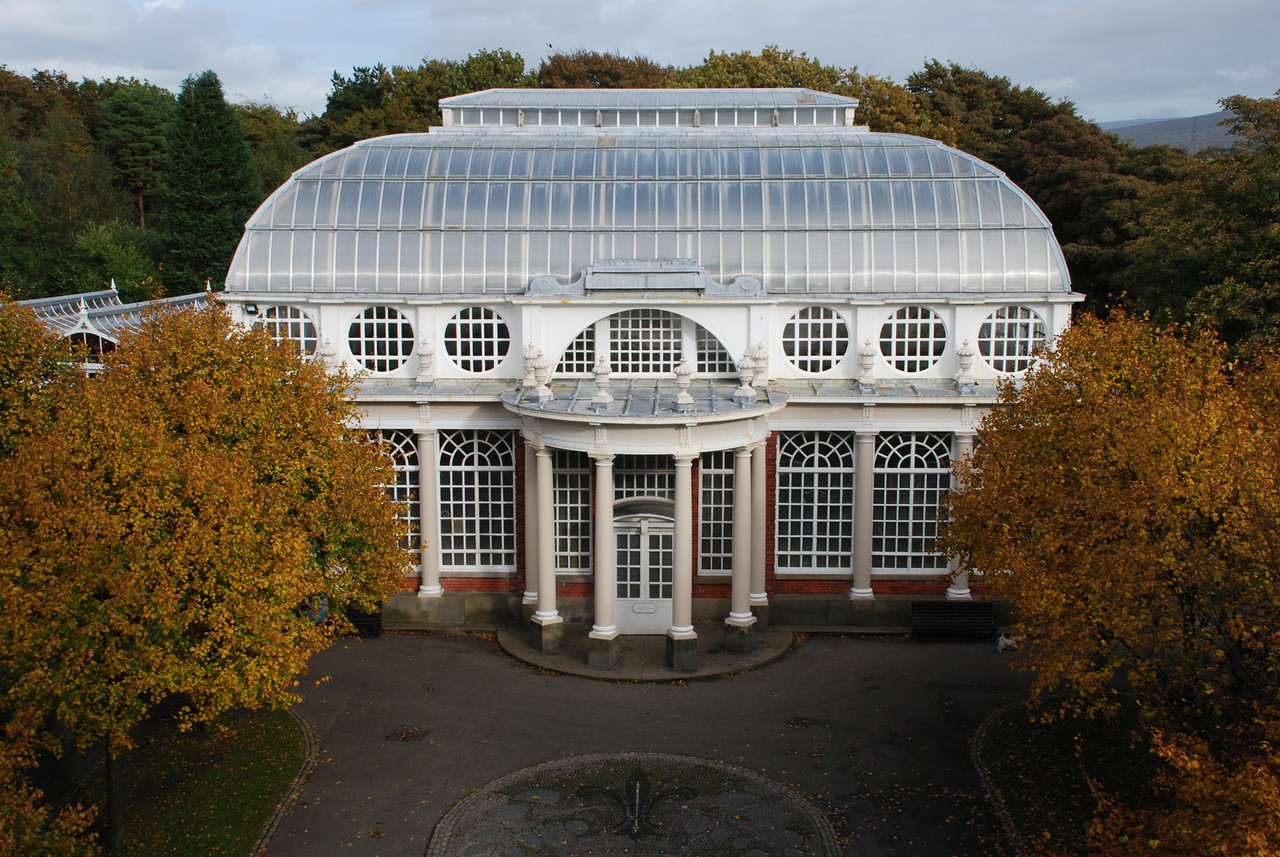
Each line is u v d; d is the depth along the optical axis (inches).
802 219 1469.0
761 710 1200.8
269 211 1486.2
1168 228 1875.0
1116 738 1075.3
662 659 1343.5
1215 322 1540.4
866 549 1434.5
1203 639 773.9
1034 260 1444.4
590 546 1461.6
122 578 767.7
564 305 1389.0
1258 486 772.0
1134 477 890.1
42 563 756.0
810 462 1441.9
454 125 1712.6
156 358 1039.0
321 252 1456.7
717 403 1301.7
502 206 1488.7
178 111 2982.3
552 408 1268.5
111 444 838.5
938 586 1453.0
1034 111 3572.8
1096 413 950.4
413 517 1464.1
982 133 3440.0
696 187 1508.4
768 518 1446.9
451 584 1473.9
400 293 1439.5
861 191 1494.8
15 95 4146.2
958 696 1232.2
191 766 1046.4
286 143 3909.9
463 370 1445.6
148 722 1139.3
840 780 1038.4
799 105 1712.6
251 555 872.9
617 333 1430.9
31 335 1056.8
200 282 2997.0
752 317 1386.6
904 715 1182.3
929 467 1438.2
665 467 1433.3
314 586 976.3
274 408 1043.9
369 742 1121.4
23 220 2859.3
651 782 1037.2
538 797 1010.1
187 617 821.2
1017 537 979.3
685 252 1457.9
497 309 1433.3
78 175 3398.1
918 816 971.3
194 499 848.3
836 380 1444.4
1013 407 1099.9
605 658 1307.8
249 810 971.9
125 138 3846.0
